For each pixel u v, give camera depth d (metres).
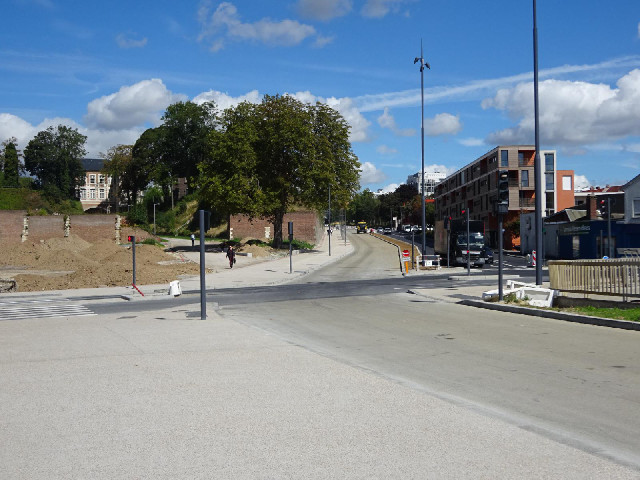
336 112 59.31
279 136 55.94
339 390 6.83
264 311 17.41
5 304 22.62
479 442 4.93
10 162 117.50
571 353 9.32
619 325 12.16
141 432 5.34
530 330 12.11
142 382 7.44
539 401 6.36
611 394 6.64
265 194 56.03
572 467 4.36
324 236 106.50
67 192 127.62
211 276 34.31
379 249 69.50
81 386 7.29
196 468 4.43
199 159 111.12
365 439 5.04
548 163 78.62
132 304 21.23
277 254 56.44
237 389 6.95
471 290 22.36
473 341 10.78
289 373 7.83
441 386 7.16
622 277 14.45
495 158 80.88
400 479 4.16
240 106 58.19
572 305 15.80
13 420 5.82
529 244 63.66
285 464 4.48
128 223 95.88
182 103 111.25
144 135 112.75
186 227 100.50
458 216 104.62
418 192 159.38
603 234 47.22
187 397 6.61
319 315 15.95
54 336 12.40
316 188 56.69
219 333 12.12
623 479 4.13
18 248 51.88
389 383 7.18
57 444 5.05
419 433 5.19
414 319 14.48
